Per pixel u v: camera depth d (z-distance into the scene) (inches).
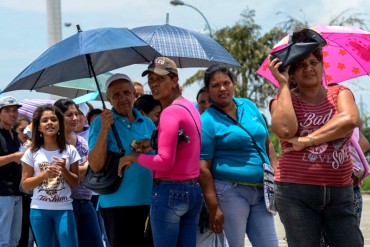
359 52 251.3
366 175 242.4
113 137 231.9
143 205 228.4
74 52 213.0
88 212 279.0
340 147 175.9
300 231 176.9
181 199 210.2
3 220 315.9
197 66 284.5
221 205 225.6
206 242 246.2
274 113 178.4
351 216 179.2
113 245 229.6
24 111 364.2
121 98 234.1
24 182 266.1
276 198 182.4
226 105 228.8
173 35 269.0
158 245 210.7
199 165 217.5
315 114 177.8
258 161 226.7
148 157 207.8
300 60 178.4
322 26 245.4
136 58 255.9
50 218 263.9
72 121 289.0
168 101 217.2
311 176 175.3
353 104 177.0
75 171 271.0
